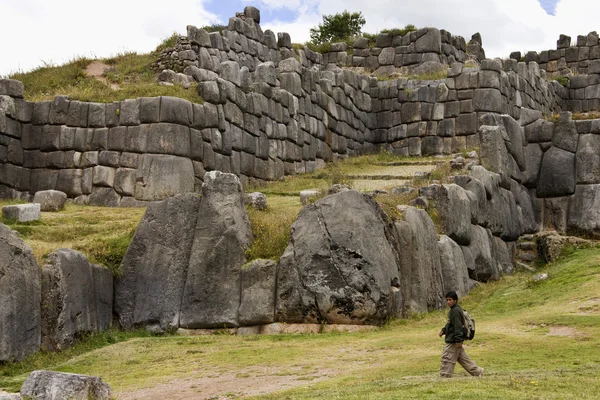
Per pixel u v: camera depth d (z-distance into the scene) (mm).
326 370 14516
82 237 21578
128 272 20297
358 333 18438
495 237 27438
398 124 36406
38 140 27203
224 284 19891
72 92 29266
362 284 18875
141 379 14758
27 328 16750
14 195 26750
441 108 35438
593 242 27578
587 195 30203
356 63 41938
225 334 19500
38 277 17281
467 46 45625
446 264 22516
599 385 11297
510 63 37312
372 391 11625
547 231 29938
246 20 36531
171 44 34812
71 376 12133
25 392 12031
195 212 20703
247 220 20859
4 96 26766
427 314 20375
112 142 26500
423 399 10648
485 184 26859
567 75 45656
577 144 30922
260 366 15289
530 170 31359
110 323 19797
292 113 32125
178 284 20203
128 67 33656
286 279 19344
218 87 27922
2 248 16500
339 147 35219
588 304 18953
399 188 25078
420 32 40875
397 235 20688
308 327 19094
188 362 16141
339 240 19156
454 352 12750
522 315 18828
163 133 26078
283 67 32781
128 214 24297
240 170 28797
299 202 25453
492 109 34469
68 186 26672
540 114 33250
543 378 11922
